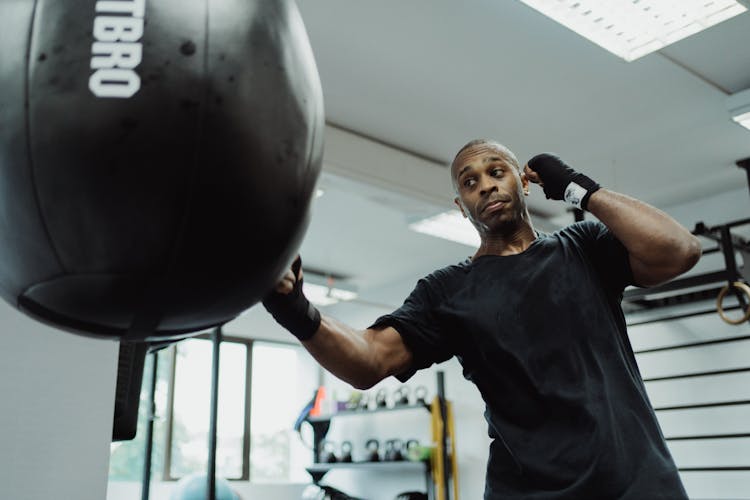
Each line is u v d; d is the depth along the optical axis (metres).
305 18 3.14
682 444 4.91
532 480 1.10
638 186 5.13
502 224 1.33
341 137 4.14
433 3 3.05
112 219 0.59
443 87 3.74
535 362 1.15
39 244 0.60
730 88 3.81
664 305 5.18
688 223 5.41
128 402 1.67
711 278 4.39
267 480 7.26
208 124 0.60
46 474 1.42
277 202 0.65
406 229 5.81
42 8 0.62
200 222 0.61
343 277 7.11
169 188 0.59
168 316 0.66
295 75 0.67
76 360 1.50
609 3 2.88
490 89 3.78
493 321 1.22
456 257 6.54
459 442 6.47
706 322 4.97
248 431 7.18
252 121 0.62
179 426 6.77
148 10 0.61
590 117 4.11
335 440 7.42
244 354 7.39
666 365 5.10
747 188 5.15
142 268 0.61
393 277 7.16
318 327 1.08
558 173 1.30
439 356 1.34
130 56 0.59
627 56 3.20
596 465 1.04
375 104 3.90
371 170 4.22
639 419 1.10
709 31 3.30
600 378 1.13
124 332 0.68
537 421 1.13
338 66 3.53
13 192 0.60
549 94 3.84
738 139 4.40
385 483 6.87
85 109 0.58
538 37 3.32
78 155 0.58
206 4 0.63
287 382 7.65
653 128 4.24
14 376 1.43
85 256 0.60
